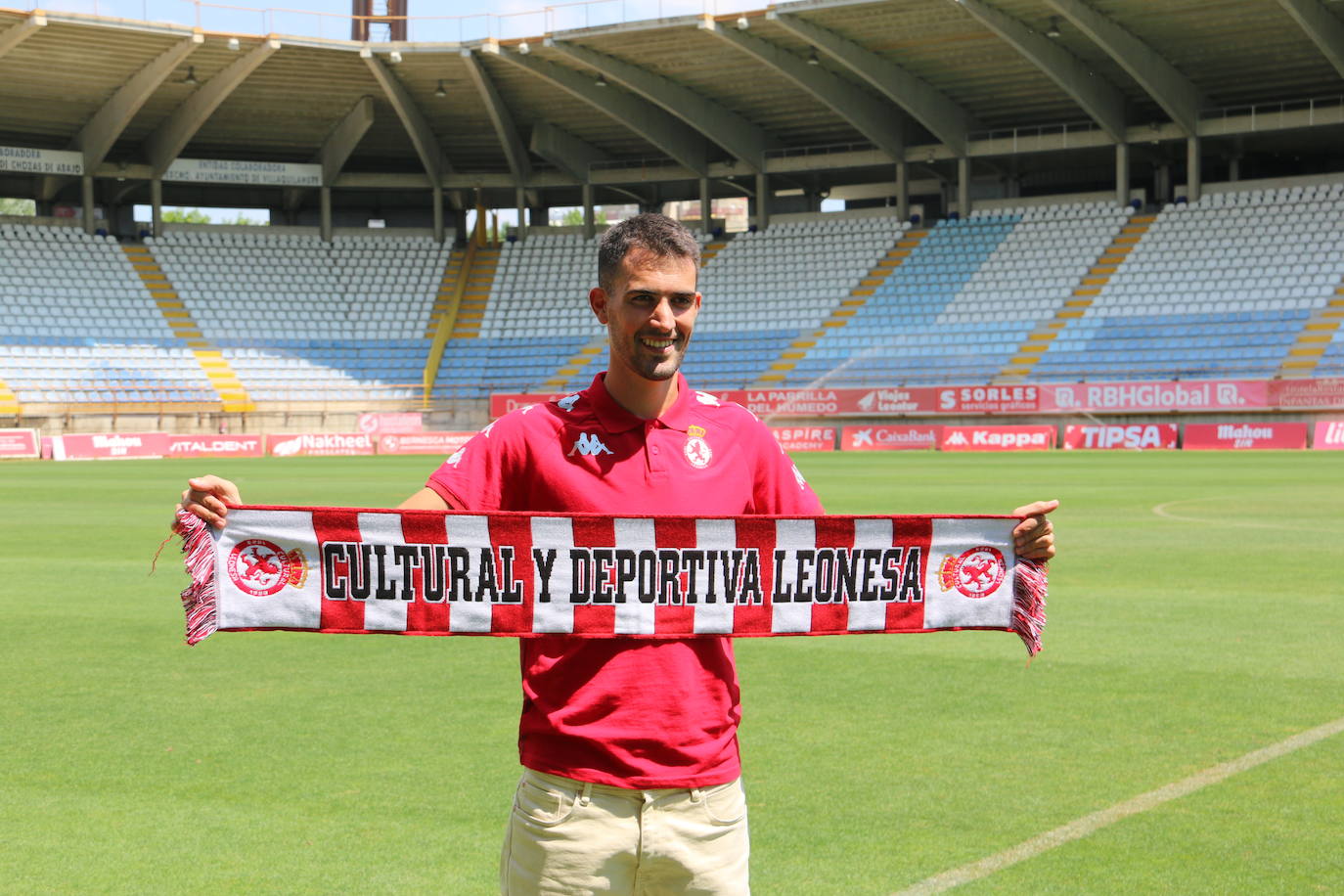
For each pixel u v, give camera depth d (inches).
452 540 115.4
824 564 119.0
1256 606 381.4
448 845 181.6
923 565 121.8
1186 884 164.2
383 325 1902.1
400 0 1688.0
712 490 116.0
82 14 1437.0
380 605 117.5
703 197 1910.7
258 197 2031.3
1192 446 1434.5
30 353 1685.5
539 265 1966.0
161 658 317.1
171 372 1747.0
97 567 495.8
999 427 1510.8
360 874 170.7
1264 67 1529.3
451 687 284.5
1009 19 1395.2
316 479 1057.5
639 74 1617.9
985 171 1914.4
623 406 115.0
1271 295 1573.6
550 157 1882.4
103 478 1111.0
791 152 1899.6
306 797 203.3
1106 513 685.9
